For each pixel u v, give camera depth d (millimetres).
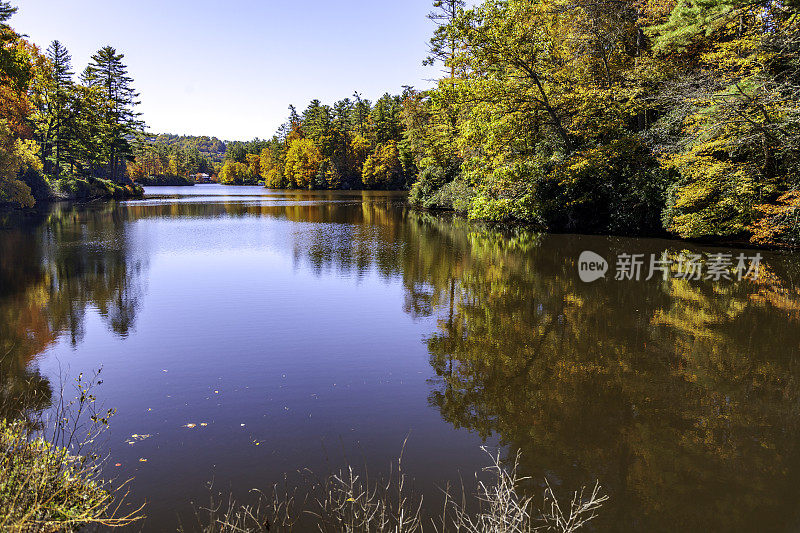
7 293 11352
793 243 16750
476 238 21812
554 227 24391
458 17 21453
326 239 21609
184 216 33312
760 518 3842
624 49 25719
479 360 7320
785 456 4777
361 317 9562
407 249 18656
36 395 5910
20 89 32562
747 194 16969
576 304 10578
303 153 90750
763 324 9078
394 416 5492
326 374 6707
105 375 6609
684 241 19547
